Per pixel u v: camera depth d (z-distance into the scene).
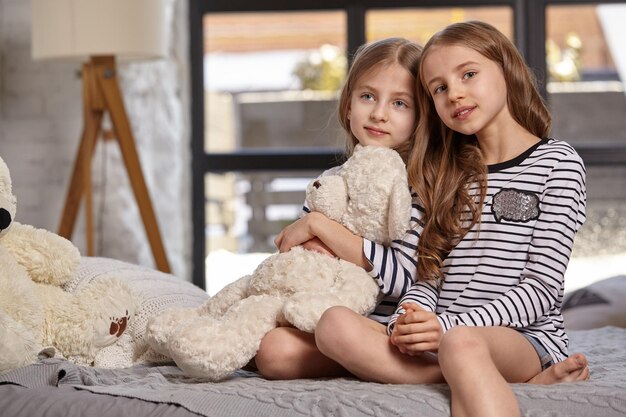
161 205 4.28
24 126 4.14
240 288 2.03
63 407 1.60
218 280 4.64
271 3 4.57
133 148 3.59
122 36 3.44
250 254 4.64
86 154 3.56
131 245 4.12
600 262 4.51
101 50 3.43
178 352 1.75
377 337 1.73
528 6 4.46
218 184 4.64
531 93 2.02
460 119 1.95
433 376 1.73
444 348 1.55
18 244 2.10
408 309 1.70
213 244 4.64
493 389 1.48
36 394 1.66
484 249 1.92
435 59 1.97
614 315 3.14
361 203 1.94
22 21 4.14
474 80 1.94
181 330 1.76
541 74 4.46
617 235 4.50
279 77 4.61
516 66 1.99
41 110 4.14
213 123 4.63
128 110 4.16
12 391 1.69
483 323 1.77
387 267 1.91
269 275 1.92
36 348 1.86
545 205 1.89
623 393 1.55
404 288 1.94
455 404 1.50
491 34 1.97
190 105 4.62
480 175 1.97
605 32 4.48
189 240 4.59
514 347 1.71
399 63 2.09
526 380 1.78
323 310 1.79
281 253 1.96
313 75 4.59
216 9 4.59
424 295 1.93
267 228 4.63
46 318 2.04
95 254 4.12
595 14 4.48
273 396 1.58
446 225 1.96
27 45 4.15
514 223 1.91
